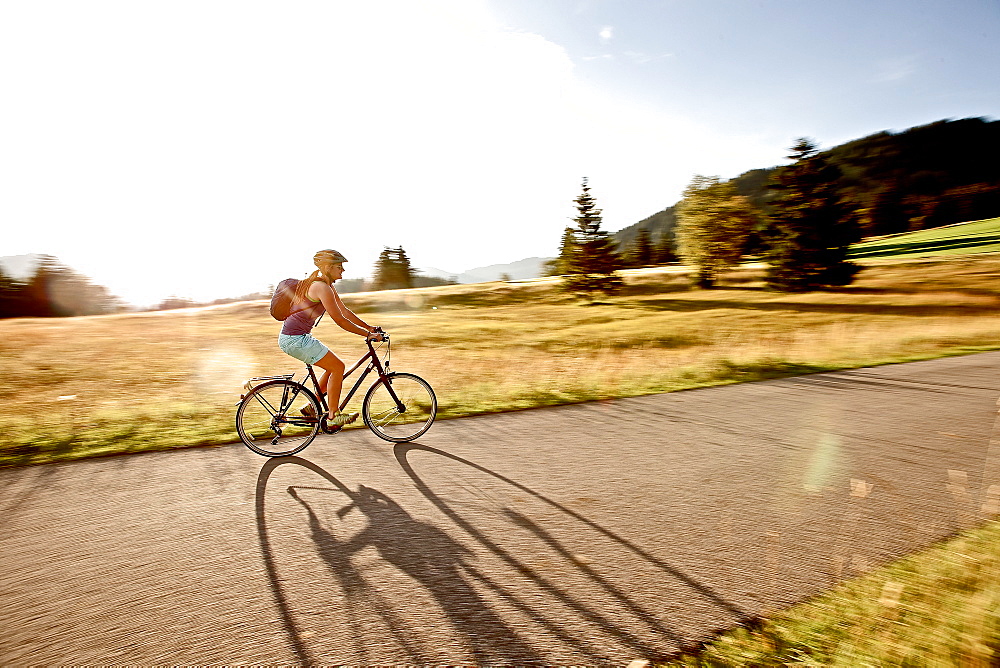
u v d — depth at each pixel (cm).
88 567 325
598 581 306
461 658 244
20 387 1153
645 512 399
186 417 713
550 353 1866
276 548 347
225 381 1245
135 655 248
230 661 244
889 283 4628
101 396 1013
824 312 3272
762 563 324
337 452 549
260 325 3559
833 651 240
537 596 292
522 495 434
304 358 532
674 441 587
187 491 444
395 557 335
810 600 283
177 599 291
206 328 3331
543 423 668
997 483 452
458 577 312
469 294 5894
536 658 244
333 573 317
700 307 4116
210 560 332
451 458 529
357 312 4875
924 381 947
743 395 845
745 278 5934
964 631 250
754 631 257
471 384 993
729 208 5616
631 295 5519
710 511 400
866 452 543
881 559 325
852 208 4688
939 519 382
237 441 586
